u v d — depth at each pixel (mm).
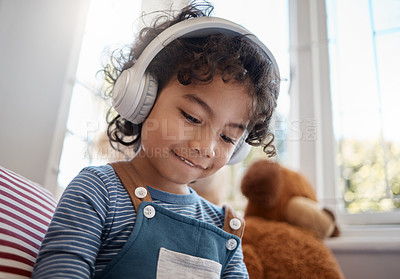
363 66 1508
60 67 1167
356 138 1460
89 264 486
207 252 560
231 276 602
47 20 1168
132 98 575
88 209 520
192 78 561
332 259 955
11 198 616
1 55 1053
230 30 612
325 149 1461
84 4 1233
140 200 569
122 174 595
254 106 606
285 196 1088
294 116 1444
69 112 1157
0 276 493
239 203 1354
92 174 568
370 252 1177
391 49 1485
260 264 919
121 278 500
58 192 1107
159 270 512
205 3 724
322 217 1049
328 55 1536
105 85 852
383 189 1391
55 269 452
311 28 1556
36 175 1058
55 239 484
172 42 597
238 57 597
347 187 1430
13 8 1093
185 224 570
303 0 1584
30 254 556
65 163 1113
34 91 1105
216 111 559
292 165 1439
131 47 693
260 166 1087
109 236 532
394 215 1347
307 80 1485
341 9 1576
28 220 609
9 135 1041
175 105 560
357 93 1492
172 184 621
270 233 979
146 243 527
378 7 1536
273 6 1549
